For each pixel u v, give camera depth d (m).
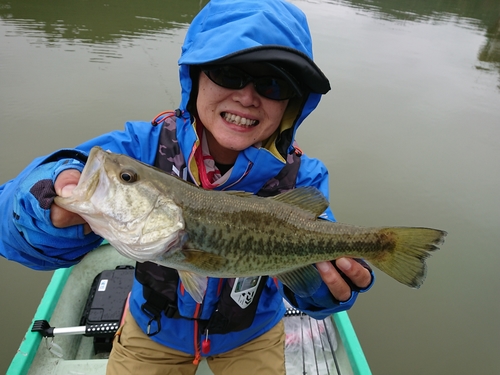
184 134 0.56
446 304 1.12
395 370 0.96
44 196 0.38
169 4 3.50
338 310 0.55
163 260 0.45
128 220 0.42
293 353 0.77
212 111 0.52
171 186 0.45
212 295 0.56
